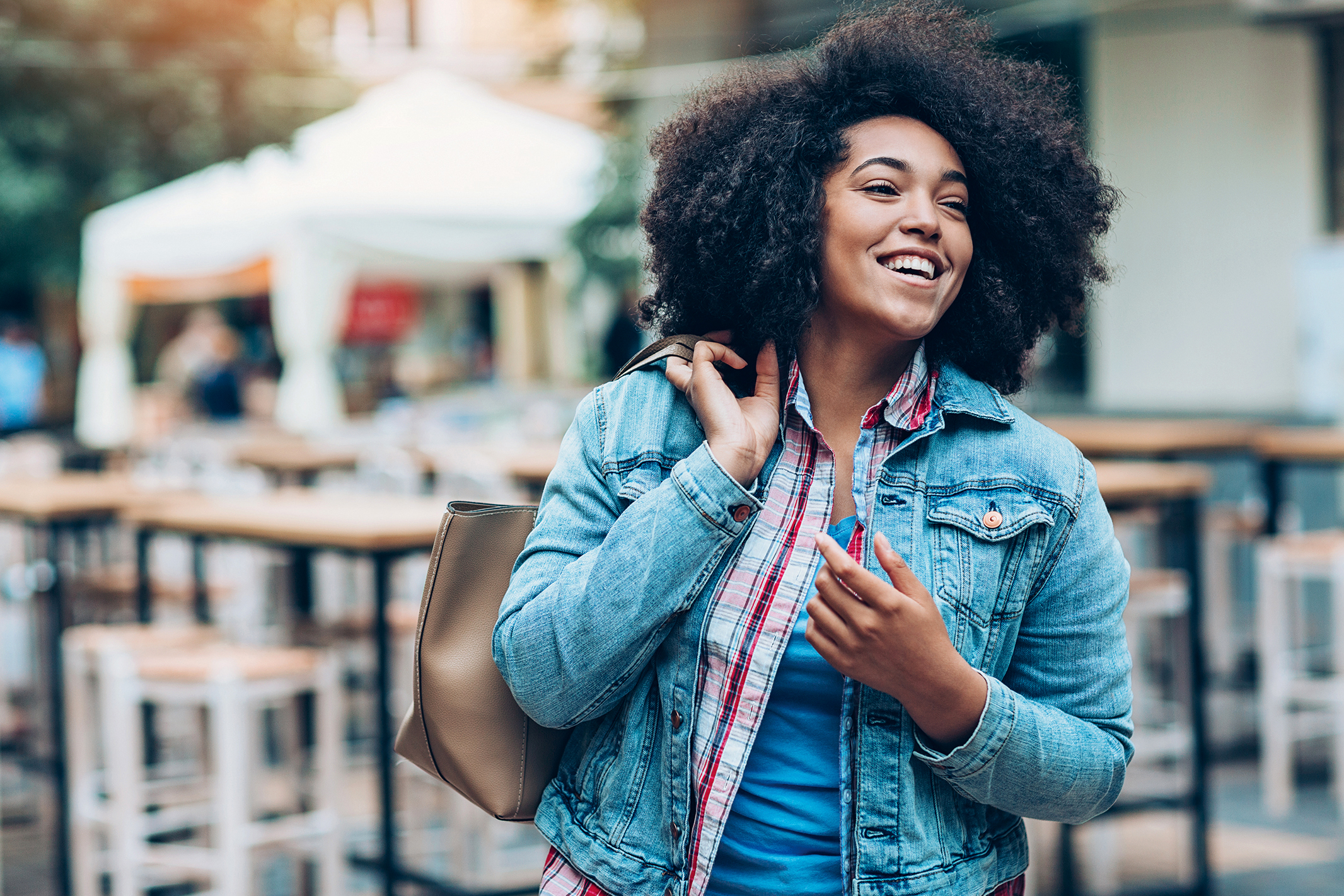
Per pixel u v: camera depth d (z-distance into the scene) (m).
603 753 1.59
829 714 1.52
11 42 10.19
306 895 4.18
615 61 12.63
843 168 1.56
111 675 3.72
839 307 1.58
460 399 11.22
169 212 9.98
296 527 3.67
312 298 9.01
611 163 10.20
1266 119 8.55
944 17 1.75
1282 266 8.52
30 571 6.43
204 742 4.25
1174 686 5.58
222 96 10.85
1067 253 1.69
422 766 1.72
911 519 1.53
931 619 1.39
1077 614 1.53
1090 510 1.55
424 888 3.61
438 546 1.68
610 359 11.51
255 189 9.44
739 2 10.00
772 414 1.55
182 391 14.43
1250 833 4.98
